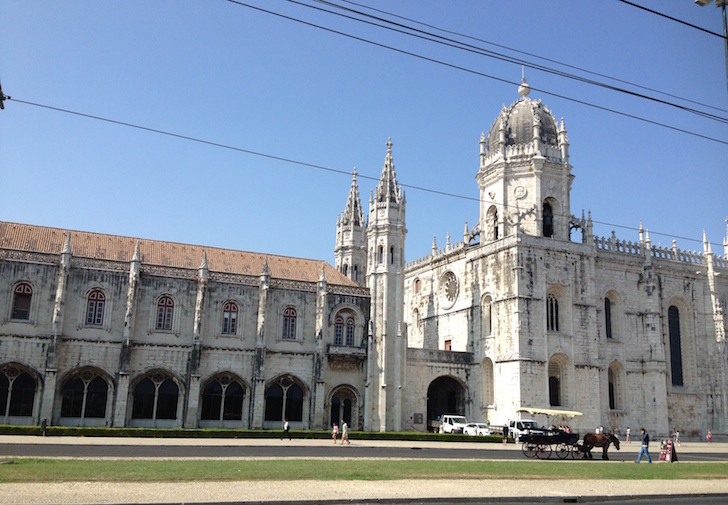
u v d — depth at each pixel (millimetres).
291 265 82188
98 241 74812
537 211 82438
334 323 78188
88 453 40812
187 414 69688
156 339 71062
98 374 68500
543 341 78188
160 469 30531
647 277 87938
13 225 72312
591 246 84000
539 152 84062
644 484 31000
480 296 84562
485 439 67438
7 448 42906
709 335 91562
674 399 87062
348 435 64938
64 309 67812
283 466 33719
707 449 68062
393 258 80125
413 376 79938
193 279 73625
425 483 28875
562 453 52000
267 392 74438
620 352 85062
